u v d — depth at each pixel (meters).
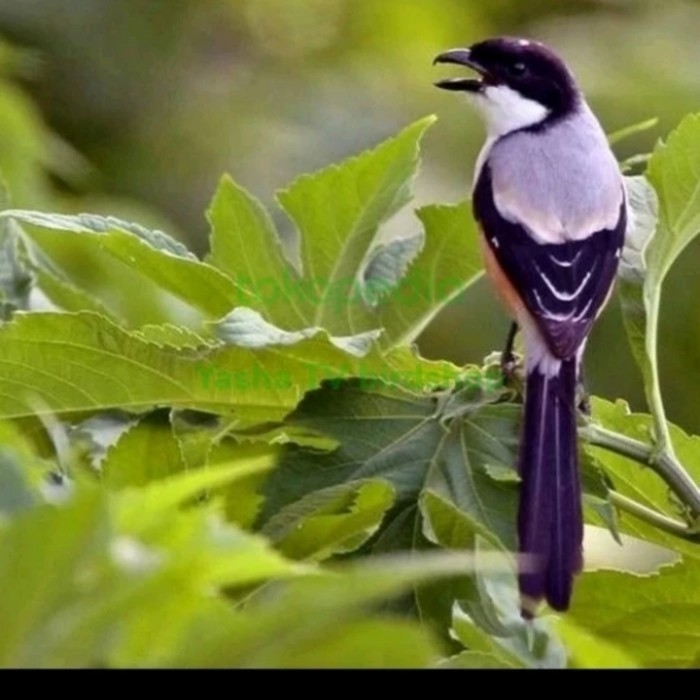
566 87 11.27
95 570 3.75
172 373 7.19
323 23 21.98
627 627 7.69
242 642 3.71
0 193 9.87
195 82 19.91
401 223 17.19
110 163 19.17
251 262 8.31
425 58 21.86
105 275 11.16
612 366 15.91
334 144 19.56
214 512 4.32
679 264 16.25
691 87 18.27
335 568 6.67
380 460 6.90
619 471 8.04
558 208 9.71
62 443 7.19
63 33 19.22
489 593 7.12
